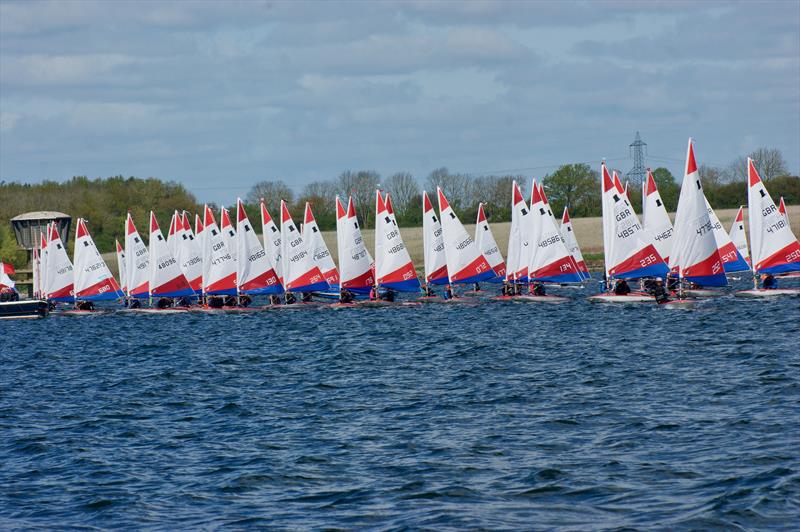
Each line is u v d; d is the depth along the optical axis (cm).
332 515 5862
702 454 6819
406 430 8038
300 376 11425
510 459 6950
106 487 6619
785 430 7369
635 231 18438
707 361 11112
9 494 6525
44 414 9456
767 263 18862
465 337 15050
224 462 7181
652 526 5462
